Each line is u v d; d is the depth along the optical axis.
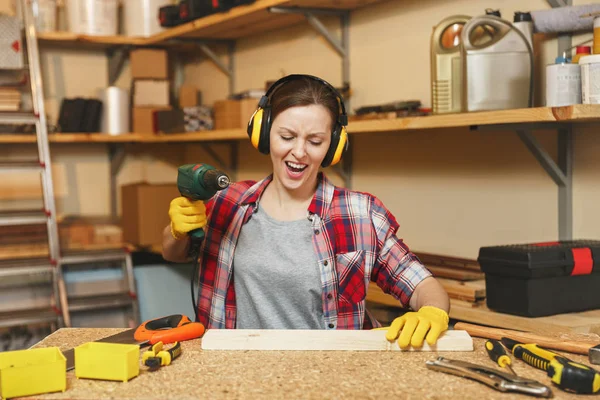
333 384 1.08
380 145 2.86
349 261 1.65
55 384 1.06
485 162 2.39
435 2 2.54
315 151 1.53
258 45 3.61
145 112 3.76
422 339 1.26
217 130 3.26
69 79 4.04
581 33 2.04
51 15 3.68
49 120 3.98
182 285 2.98
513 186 2.29
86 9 3.65
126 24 3.80
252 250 1.67
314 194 1.69
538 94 2.17
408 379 1.10
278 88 1.56
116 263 3.81
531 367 1.17
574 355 1.23
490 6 2.32
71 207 4.07
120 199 4.18
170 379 1.11
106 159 4.19
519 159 2.27
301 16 3.04
